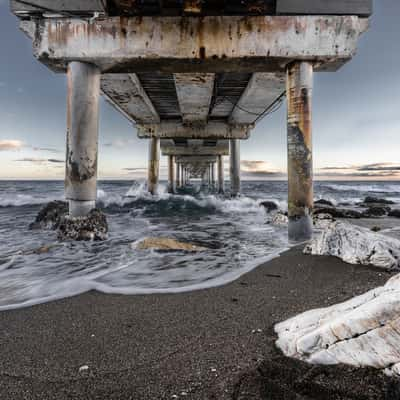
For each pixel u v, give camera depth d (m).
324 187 47.28
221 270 4.33
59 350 2.12
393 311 1.56
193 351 2.05
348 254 4.34
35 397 1.62
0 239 7.04
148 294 3.35
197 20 6.61
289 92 6.85
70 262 4.91
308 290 3.27
